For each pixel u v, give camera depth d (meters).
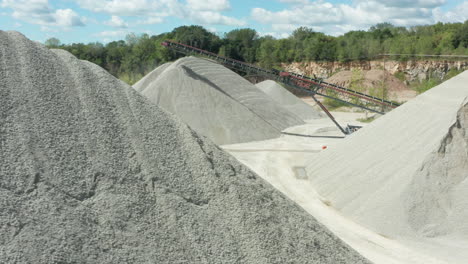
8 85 8.45
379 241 14.48
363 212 16.69
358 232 15.31
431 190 15.77
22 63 9.07
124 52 84.62
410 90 66.88
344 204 17.97
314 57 80.31
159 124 9.77
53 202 7.04
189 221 8.16
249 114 35.31
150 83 38.94
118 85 10.31
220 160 9.86
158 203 8.13
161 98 34.88
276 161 26.55
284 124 38.62
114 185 7.93
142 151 8.85
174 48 41.44
